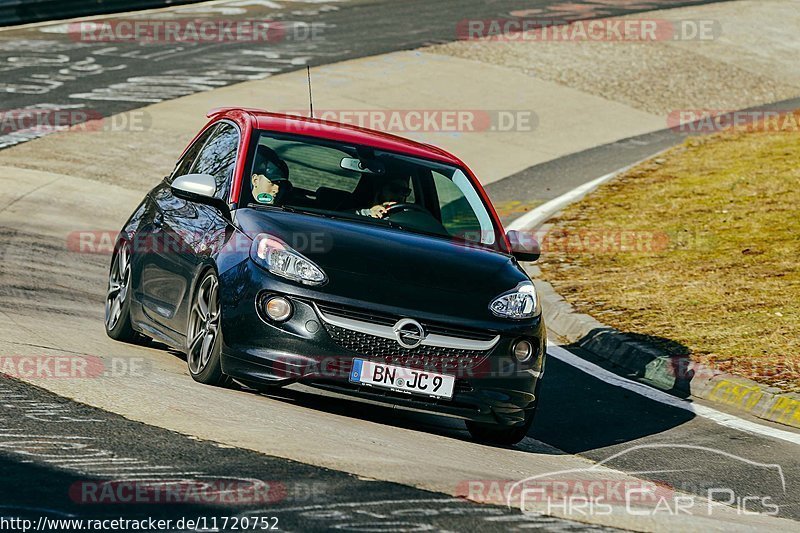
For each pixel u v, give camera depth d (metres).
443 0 124.19
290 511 17.08
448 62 95.50
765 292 42.56
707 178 64.12
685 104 91.50
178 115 74.50
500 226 28.67
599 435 28.36
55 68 85.62
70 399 22.62
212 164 29.25
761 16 122.69
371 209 27.61
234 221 25.95
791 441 28.81
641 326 39.22
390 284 24.20
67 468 18.14
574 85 92.75
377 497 18.38
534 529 17.81
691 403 32.41
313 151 28.48
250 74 87.44
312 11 116.12
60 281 39.00
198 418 22.23
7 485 17.03
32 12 103.12
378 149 29.14
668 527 19.38
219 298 24.70
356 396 23.91
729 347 36.22
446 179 29.09
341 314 23.75
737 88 97.06
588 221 56.91
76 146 66.31
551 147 77.00
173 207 29.48
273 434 21.78
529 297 25.52
